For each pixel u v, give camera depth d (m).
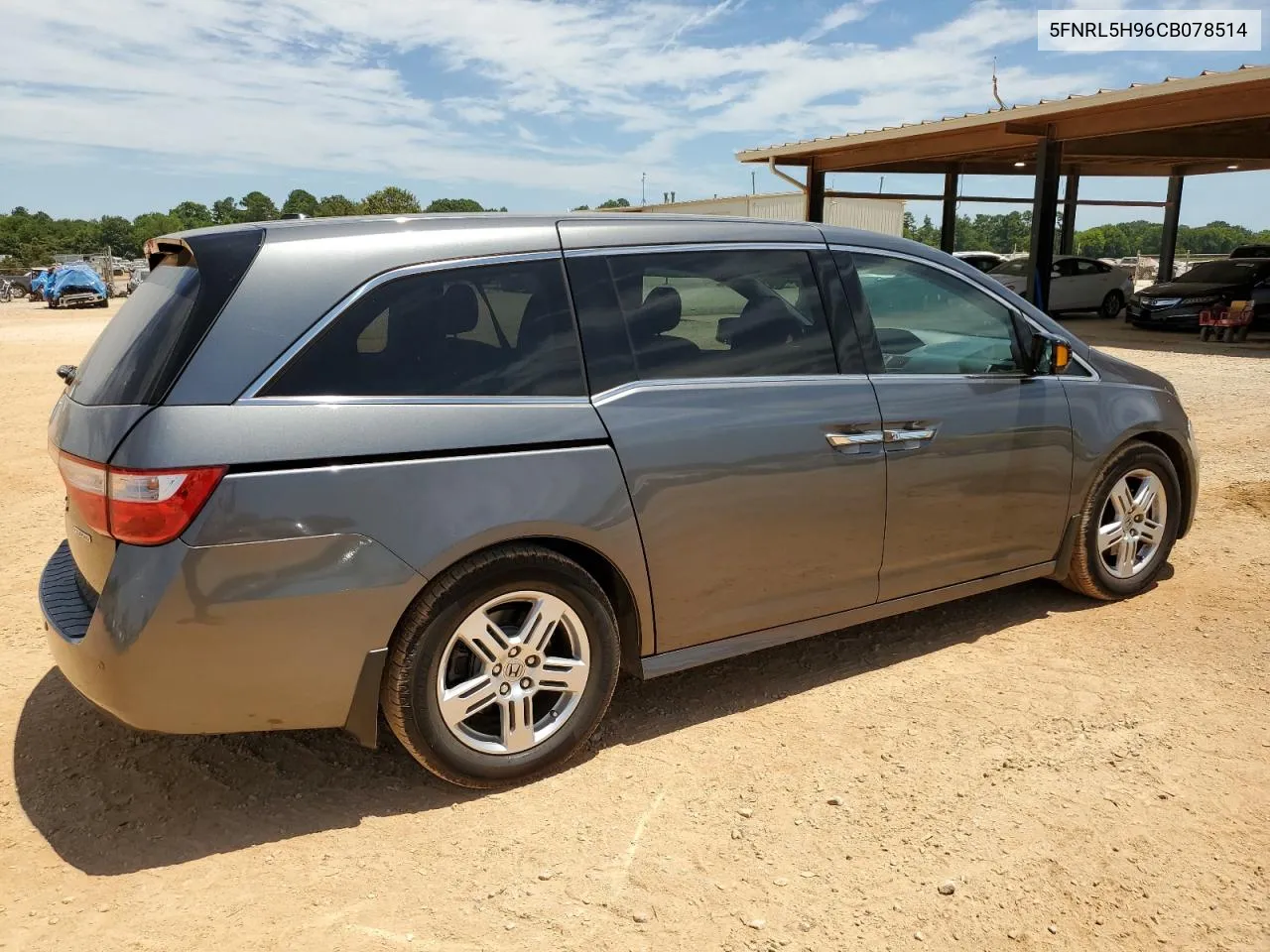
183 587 2.47
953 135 18.84
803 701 3.56
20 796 2.96
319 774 3.08
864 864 2.61
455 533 2.73
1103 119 16.03
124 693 2.53
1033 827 2.76
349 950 2.29
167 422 2.46
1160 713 3.41
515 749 2.97
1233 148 19.95
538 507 2.85
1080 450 4.14
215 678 2.56
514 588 2.88
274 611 2.56
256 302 2.61
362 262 2.75
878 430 3.53
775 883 2.53
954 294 3.89
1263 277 18.17
